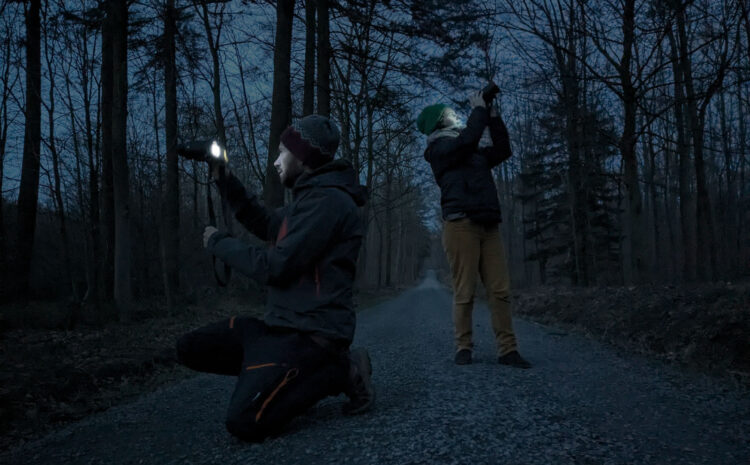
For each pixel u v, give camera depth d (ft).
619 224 83.56
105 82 41.01
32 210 42.93
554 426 5.70
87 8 39.22
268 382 5.84
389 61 39.63
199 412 8.43
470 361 10.11
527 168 87.45
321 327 6.16
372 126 61.41
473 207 10.08
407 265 223.30
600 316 20.68
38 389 11.55
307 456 5.17
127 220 29.14
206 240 6.68
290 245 6.11
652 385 8.49
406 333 19.20
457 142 9.92
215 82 42.78
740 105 69.56
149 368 15.20
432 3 34.53
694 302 16.65
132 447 6.60
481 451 4.93
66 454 6.66
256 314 32.89
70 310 27.02
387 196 93.71
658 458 4.96
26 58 41.11
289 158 6.63
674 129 51.60
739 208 95.09
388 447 5.15
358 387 6.55
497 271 10.12
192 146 7.04
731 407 7.11
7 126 44.55
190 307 34.73
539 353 12.00
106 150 42.11
